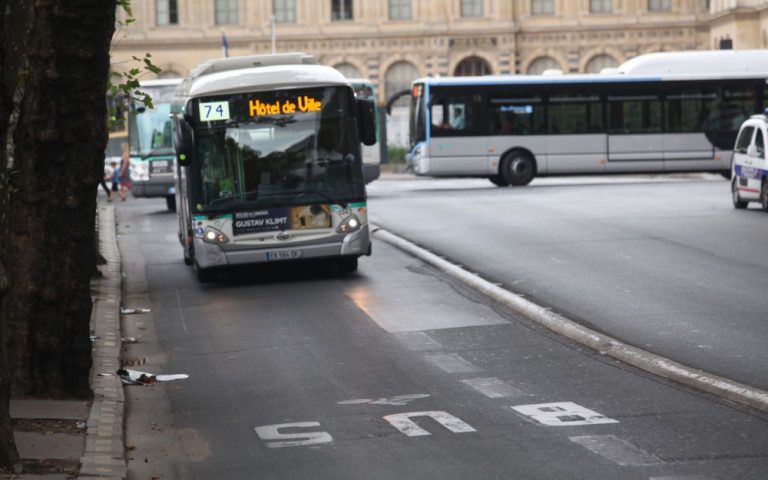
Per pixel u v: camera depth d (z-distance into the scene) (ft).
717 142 323.16
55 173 87.97
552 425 74.54
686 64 323.37
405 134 535.19
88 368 89.61
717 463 64.23
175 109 177.99
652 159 322.55
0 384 66.39
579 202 249.96
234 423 80.53
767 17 473.67
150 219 263.29
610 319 114.11
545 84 322.14
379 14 554.87
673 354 96.68
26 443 73.87
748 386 83.05
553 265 153.38
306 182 150.71
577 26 547.08
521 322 116.57
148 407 87.66
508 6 548.72
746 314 113.70
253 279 156.56
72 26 84.53
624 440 69.97
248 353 106.83
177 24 556.10
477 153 322.75
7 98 64.28
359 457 69.05
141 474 68.64
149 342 116.26
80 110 87.04
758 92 323.78
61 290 88.43
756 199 220.02
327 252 150.71
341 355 103.40
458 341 107.86
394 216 231.71
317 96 151.23
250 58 171.32
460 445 70.49
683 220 204.74
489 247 174.91
